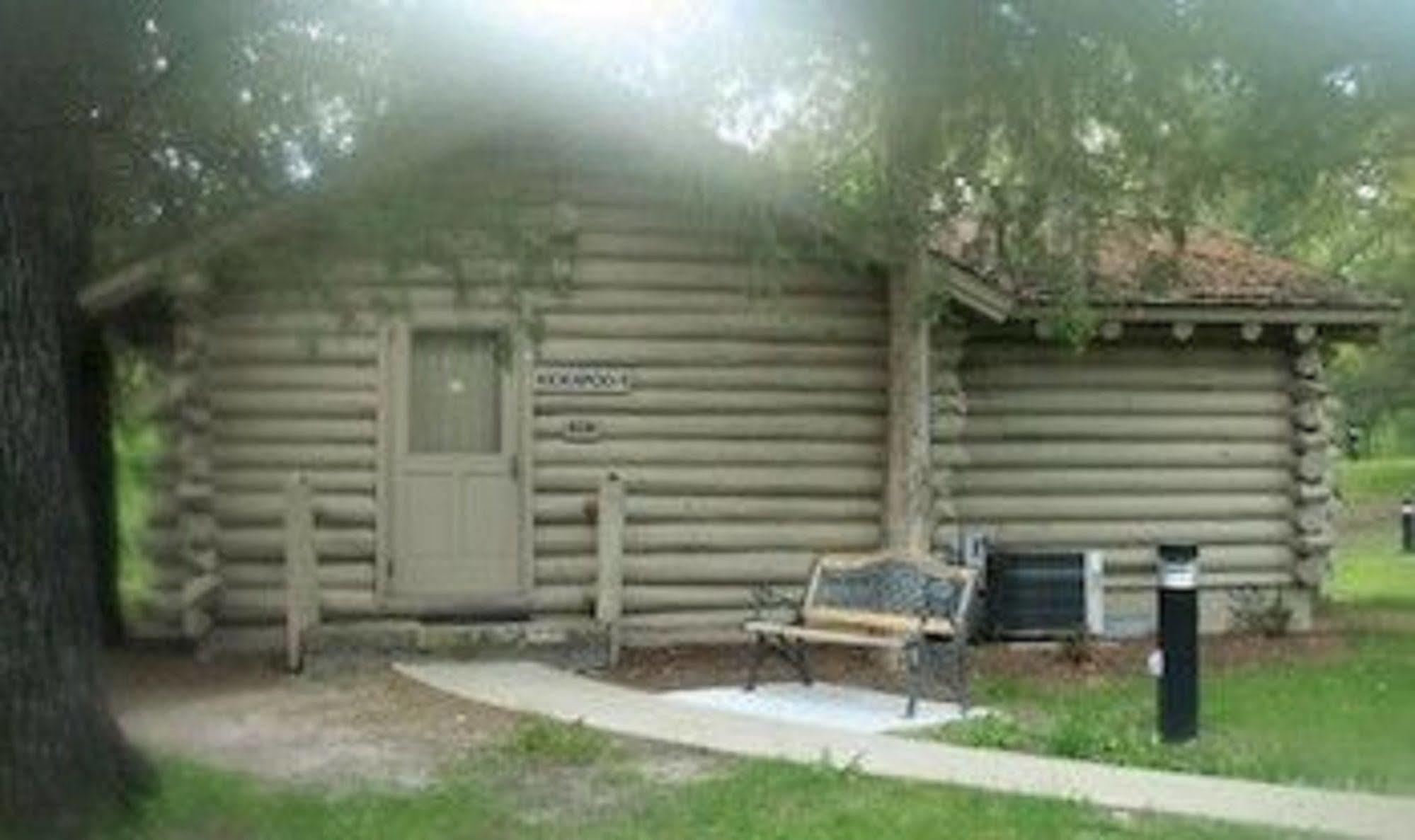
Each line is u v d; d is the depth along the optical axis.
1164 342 18.62
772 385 17.38
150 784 9.88
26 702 9.20
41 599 9.29
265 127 12.57
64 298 14.38
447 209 12.72
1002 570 17.81
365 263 15.18
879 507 17.47
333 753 11.86
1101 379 18.53
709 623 17.22
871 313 17.50
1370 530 41.06
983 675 15.68
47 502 9.34
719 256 17.28
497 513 16.97
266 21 11.31
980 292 16.64
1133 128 13.08
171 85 10.86
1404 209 31.75
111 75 10.12
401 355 16.75
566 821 9.83
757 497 17.33
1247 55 11.85
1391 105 11.90
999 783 10.61
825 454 17.44
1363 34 11.55
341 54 12.61
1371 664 16.50
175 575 16.97
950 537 17.70
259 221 13.86
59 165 9.56
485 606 16.86
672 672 15.74
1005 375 18.34
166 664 15.91
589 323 17.09
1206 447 18.72
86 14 9.47
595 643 16.09
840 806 10.02
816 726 12.70
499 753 11.64
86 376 17.09
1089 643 17.27
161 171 12.42
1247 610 18.67
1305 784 11.05
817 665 16.09
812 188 15.48
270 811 9.95
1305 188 12.88
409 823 9.74
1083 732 12.30
